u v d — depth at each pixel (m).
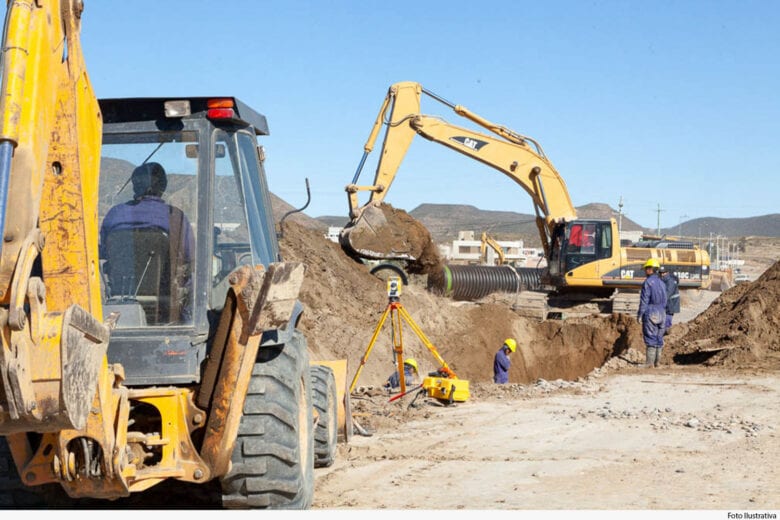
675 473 8.49
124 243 5.90
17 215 3.86
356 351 23.11
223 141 6.20
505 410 13.10
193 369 5.68
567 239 32.34
